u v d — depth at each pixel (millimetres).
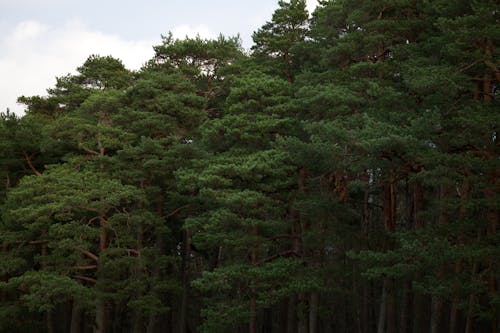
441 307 26250
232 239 28797
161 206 37875
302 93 28281
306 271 28406
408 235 23188
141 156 34594
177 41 40250
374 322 41094
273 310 46250
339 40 29938
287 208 31812
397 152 23953
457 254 21000
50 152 40594
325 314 32188
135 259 33531
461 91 26125
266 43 36719
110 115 36375
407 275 25234
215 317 27531
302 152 27750
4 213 35719
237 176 30031
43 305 30703
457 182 24844
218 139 32625
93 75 45000
